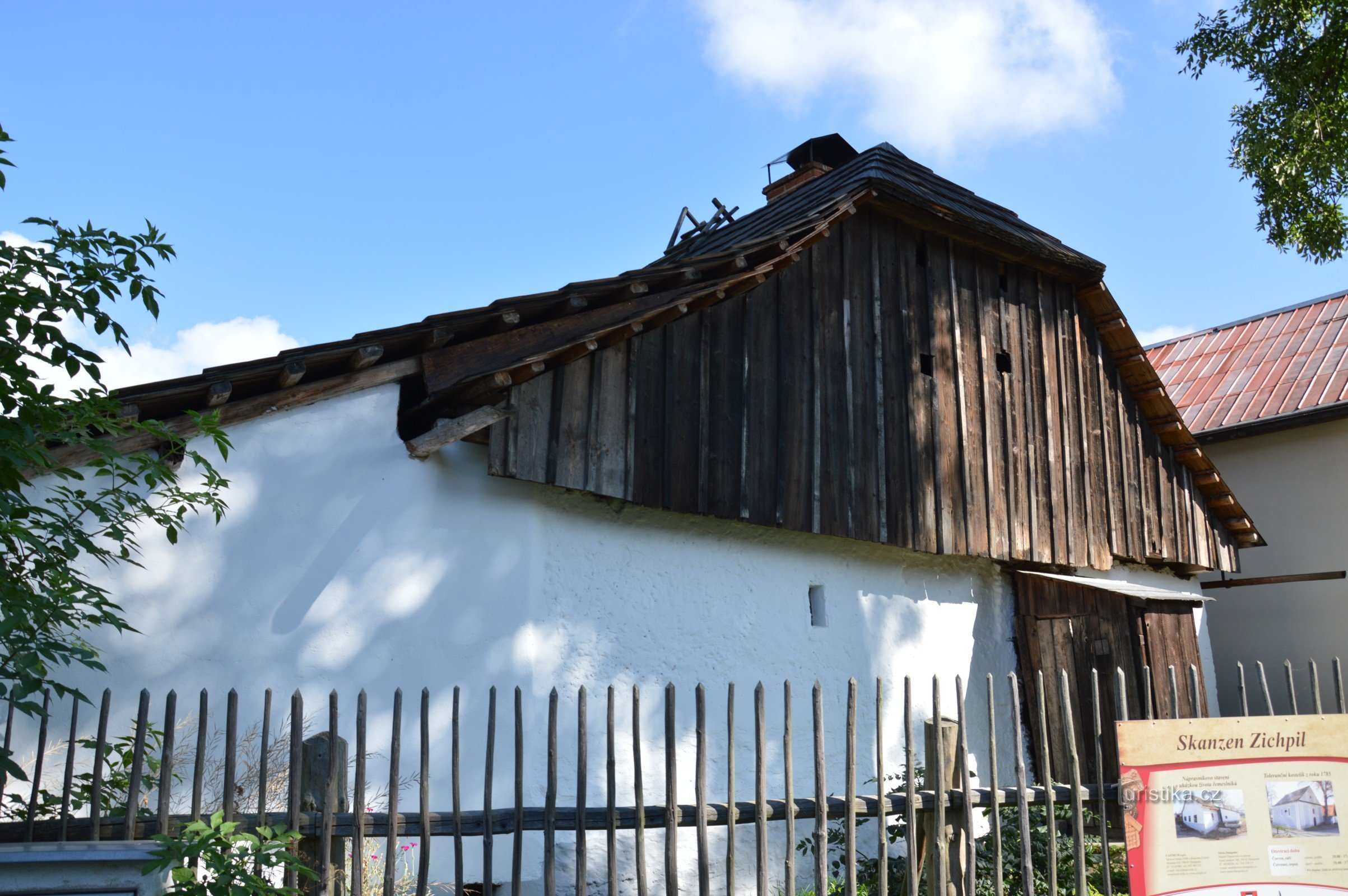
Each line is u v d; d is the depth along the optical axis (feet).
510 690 20.30
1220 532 39.29
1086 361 34.94
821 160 41.75
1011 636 31.55
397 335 19.69
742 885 22.67
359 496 19.42
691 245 37.96
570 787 20.77
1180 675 32.27
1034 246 32.09
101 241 12.17
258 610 18.07
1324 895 14.11
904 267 29.84
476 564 20.45
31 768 15.83
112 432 13.47
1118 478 35.06
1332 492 41.68
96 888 9.90
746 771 23.75
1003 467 31.09
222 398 17.65
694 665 23.34
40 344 11.77
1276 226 42.55
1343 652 40.47
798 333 26.45
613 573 22.41
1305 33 40.47
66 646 11.33
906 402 28.76
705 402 24.00
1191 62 42.78
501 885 19.53
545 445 20.99
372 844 18.08
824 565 26.71
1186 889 14.10
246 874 10.28
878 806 14.80
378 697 18.88
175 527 14.44
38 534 15.96
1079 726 30.32
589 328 22.48
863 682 26.94
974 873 15.25
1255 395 45.14
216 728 17.26
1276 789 14.43
